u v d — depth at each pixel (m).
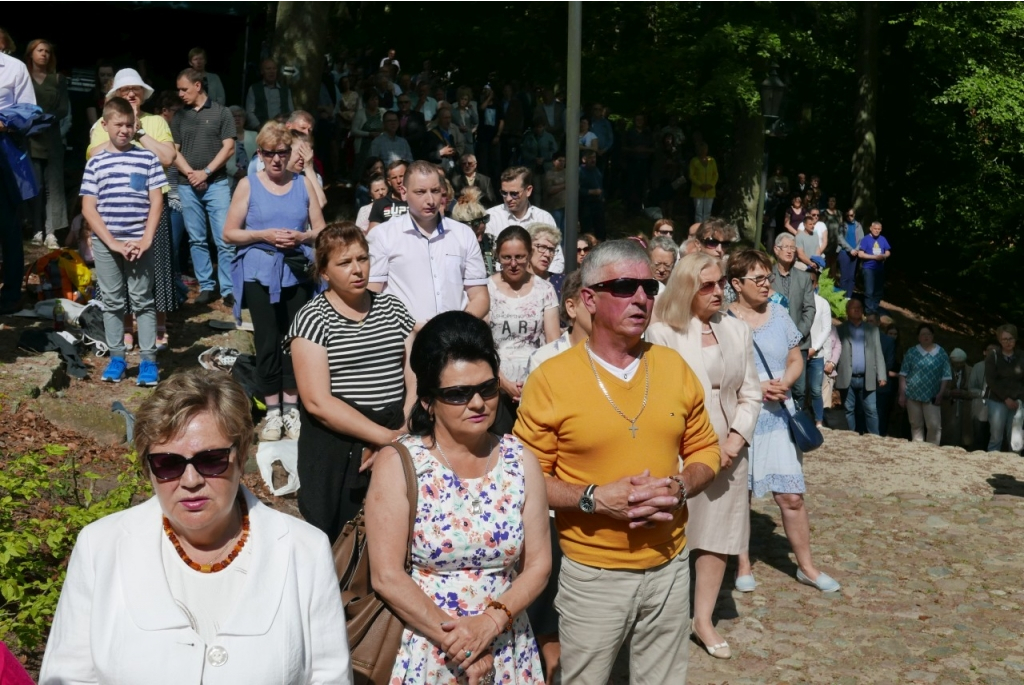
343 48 20.97
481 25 20.67
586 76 21.00
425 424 3.20
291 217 7.02
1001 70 23.53
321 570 2.58
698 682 5.04
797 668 5.22
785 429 6.18
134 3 15.56
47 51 10.30
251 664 2.42
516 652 3.25
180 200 9.90
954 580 6.46
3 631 4.03
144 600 2.41
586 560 3.81
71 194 12.26
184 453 2.40
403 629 3.16
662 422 3.80
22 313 8.54
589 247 8.77
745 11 21.00
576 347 3.90
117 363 7.77
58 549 4.59
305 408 4.44
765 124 15.98
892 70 28.05
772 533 7.25
